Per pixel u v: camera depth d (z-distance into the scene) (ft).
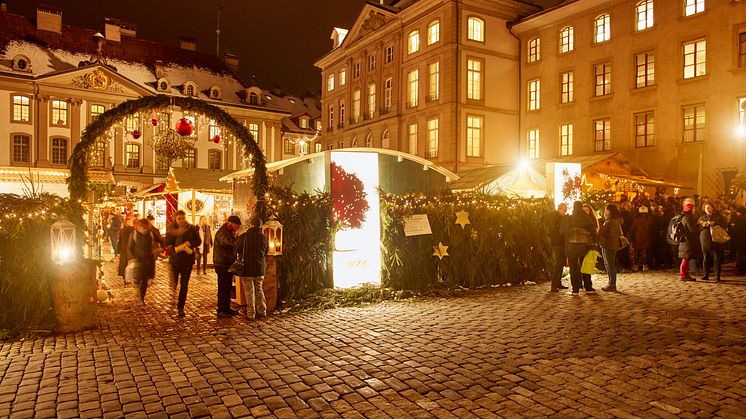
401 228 38.32
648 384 18.28
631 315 29.50
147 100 33.73
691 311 30.25
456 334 25.75
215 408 16.70
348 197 37.24
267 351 23.34
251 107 185.47
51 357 22.71
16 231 27.07
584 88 97.66
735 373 19.33
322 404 16.93
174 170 71.56
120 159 158.10
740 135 75.72
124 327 28.68
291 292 34.63
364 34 137.80
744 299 33.81
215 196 70.64
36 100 149.07
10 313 27.07
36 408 16.83
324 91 160.25
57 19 163.32
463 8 107.55
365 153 37.99
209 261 63.93
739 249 46.98
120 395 17.93
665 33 85.15
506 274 42.01
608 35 94.12
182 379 19.53
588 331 25.90
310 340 25.17
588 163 71.46
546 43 105.60
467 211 40.63
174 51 188.44
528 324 27.66
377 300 35.22
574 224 37.60
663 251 51.67
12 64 146.92
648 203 53.11
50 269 27.66
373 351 22.95
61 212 29.96
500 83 111.34
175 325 29.12
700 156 79.56
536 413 15.92
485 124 109.19
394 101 124.77
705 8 80.18
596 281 43.50
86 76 154.92
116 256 71.31
